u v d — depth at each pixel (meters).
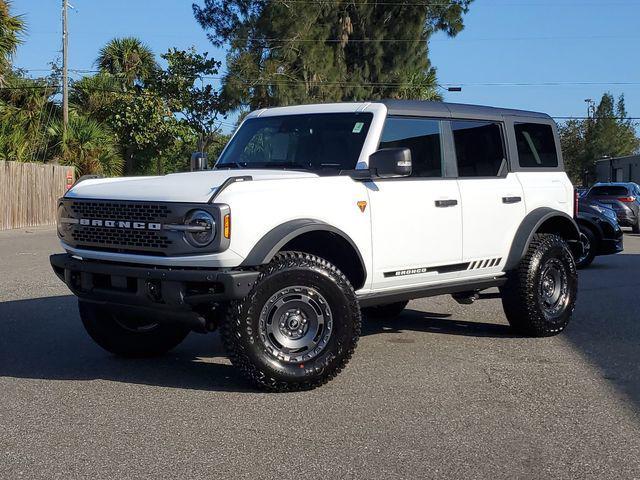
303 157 6.75
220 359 7.00
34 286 11.23
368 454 4.59
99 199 6.03
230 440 4.81
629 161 57.16
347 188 6.21
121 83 39.66
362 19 41.56
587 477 4.27
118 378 6.28
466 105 7.53
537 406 5.55
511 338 7.92
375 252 6.38
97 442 4.76
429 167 6.99
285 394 5.80
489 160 7.60
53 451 4.61
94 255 6.07
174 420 5.19
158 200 5.68
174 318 5.78
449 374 6.42
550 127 8.41
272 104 40.00
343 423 5.14
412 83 42.56
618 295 10.90
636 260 16.27
